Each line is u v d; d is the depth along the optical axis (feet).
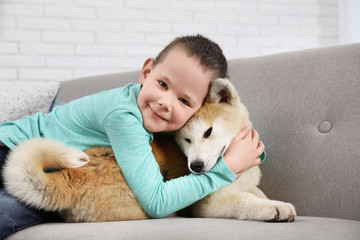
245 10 10.68
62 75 9.85
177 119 3.83
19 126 4.14
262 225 3.10
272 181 4.66
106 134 3.90
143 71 4.18
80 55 9.93
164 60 3.82
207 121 4.05
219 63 4.04
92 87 6.30
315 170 4.33
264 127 4.83
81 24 9.93
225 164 3.84
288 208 3.45
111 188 3.51
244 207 3.65
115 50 10.11
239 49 10.65
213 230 2.84
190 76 3.72
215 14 10.55
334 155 4.24
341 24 10.88
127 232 2.90
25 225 3.35
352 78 4.34
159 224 3.09
